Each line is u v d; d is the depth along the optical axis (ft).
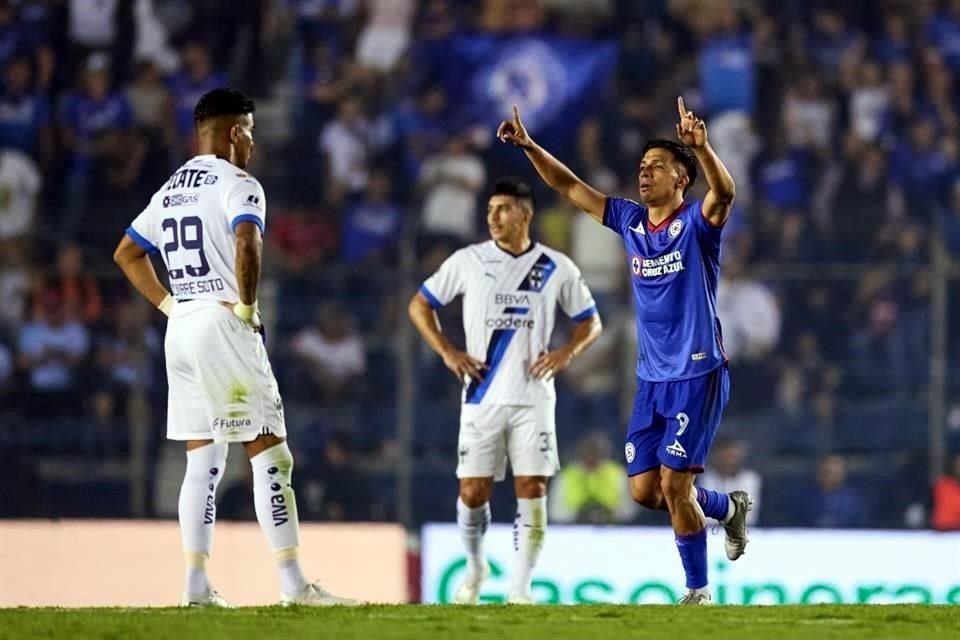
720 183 82.69
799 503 180.65
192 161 83.35
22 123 200.54
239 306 81.00
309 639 65.16
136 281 85.10
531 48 210.38
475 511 109.70
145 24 208.44
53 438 178.29
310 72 209.97
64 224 195.72
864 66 213.46
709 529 134.10
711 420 86.12
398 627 69.21
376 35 211.61
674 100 211.00
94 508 175.63
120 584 139.03
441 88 209.56
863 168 206.49
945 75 214.90
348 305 186.70
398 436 180.55
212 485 83.05
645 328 87.35
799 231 195.00
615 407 182.60
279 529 82.58
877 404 184.75
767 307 189.57
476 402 108.68
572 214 196.34
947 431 184.34
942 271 189.37
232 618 72.28
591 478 174.91
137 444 177.68
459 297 185.78
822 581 134.82
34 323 182.70
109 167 199.82
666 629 69.46
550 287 109.50
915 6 218.79
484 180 203.10
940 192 207.62
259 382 82.02
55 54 205.26
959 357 188.14
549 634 67.46
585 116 209.46
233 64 210.18
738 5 216.54
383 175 199.82
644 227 87.20
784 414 184.34
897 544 135.95
